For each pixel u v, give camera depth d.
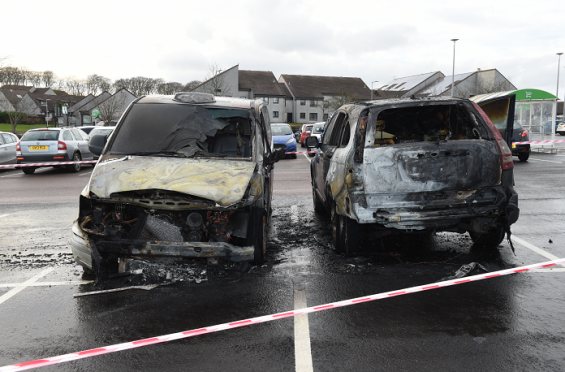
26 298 4.16
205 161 4.87
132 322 3.59
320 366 2.86
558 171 13.38
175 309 3.83
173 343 3.20
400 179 4.65
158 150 5.11
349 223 5.11
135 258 4.43
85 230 4.28
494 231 4.91
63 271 4.99
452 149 4.64
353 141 4.80
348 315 3.64
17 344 3.24
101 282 4.43
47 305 3.98
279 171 15.14
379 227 5.12
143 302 4.00
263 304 3.92
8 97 86.00
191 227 4.36
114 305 3.94
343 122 5.89
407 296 4.03
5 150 17.30
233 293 4.18
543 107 21.45
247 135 5.46
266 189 5.48
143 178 4.31
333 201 5.46
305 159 19.73
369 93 86.12
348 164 4.79
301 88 84.25
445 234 6.28
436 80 85.06
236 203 4.20
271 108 79.88
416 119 6.29
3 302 4.07
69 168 16.22
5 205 9.45
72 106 93.50
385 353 3.01
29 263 5.32
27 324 3.59
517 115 22.02
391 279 4.52
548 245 5.63
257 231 4.62
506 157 4.73
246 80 80.31
